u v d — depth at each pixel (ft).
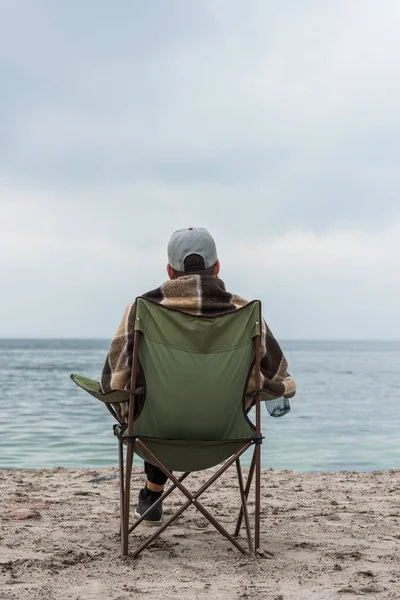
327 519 14.17
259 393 10.83
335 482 19.94
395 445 35.73
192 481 19.80
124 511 10.68
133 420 10.77
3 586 9.26
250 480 11.41
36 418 48.67
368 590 9.20
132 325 11.00
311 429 43.88
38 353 343.46
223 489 18.44
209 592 9.08
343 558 10.88
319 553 11.20
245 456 31.42
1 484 19.25
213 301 11.29
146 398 10.68
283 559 10.78
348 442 36.94
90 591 9.07
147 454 10.62
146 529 12.89
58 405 61.16
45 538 12.09
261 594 8.99
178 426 10.73
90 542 11.84
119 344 11.02
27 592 9.00
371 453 32.58
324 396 80.07
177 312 10.64
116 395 10.98
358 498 17.03
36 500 16.31
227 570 10.13
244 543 11.87
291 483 19.72
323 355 419.33
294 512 15.05
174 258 11.80
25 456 30.81
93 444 34.94
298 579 9.71
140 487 18.52
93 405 61.26
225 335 10.78
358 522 13.85
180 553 11.09
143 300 10.66
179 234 11.86
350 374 151.23
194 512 14.93
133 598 8.80
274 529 13.16
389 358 341.82
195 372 10.64
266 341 11.28
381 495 17.53
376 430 43.29
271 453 32.35
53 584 9.36
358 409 61.11
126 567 10.21
